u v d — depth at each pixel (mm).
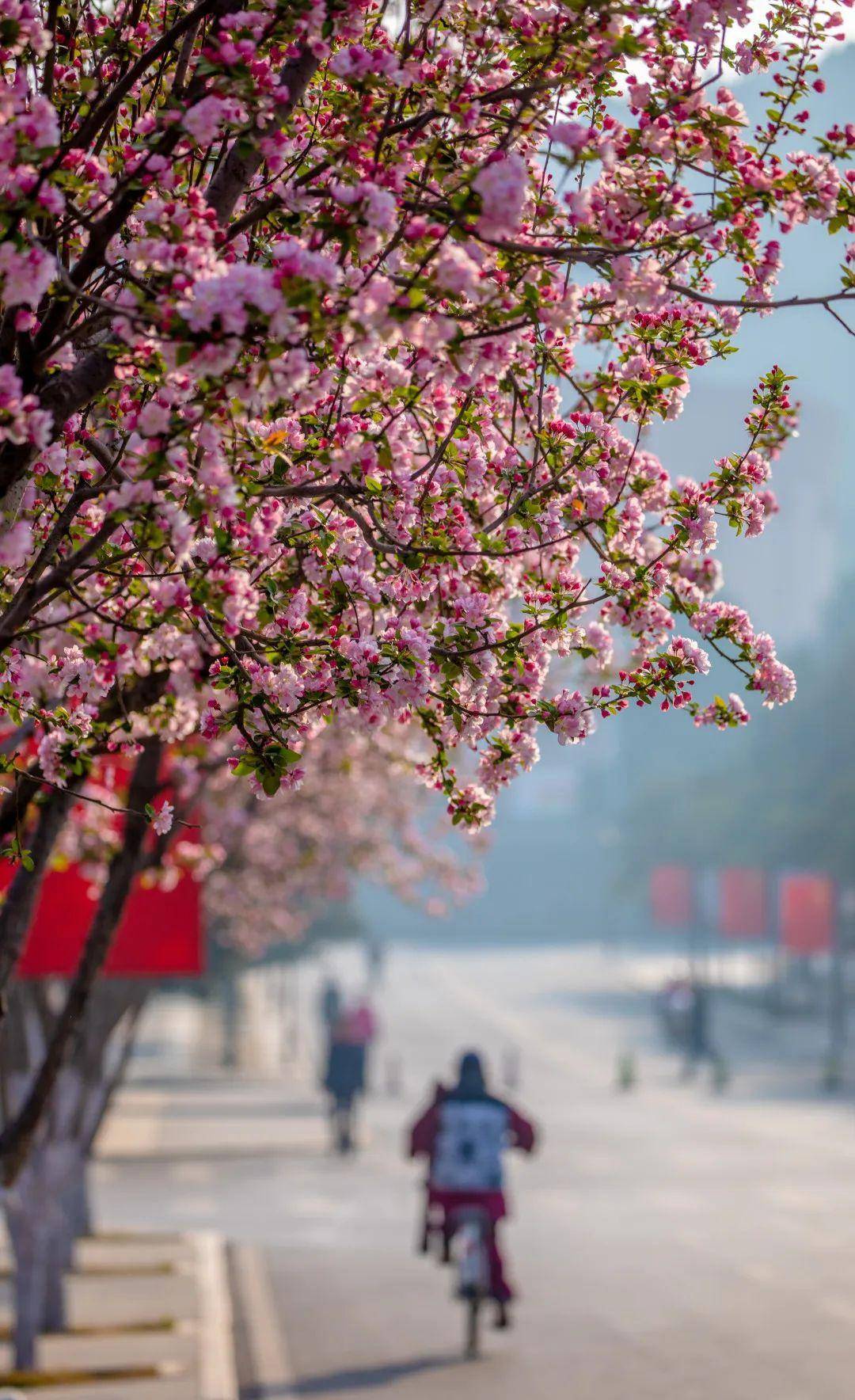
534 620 10078
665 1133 55906
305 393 8984
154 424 8000
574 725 9930
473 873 44625
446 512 9984
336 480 9719
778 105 9172
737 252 9148
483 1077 24719
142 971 22688
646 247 8797
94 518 10328
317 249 8523
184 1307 27234
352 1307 27281
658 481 10102
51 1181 22922
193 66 10516
